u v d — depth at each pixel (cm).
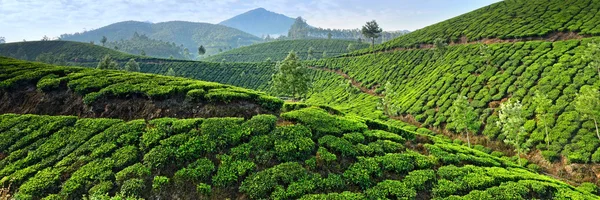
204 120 2231
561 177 3781
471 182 1994
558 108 4619
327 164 2012
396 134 2572
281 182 1803
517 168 2545
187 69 13462
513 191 1927
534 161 4184
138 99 2573
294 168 1878
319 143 2170
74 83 2750
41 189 1720
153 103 2523
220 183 1756
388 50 11844
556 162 3972
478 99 5800
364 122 2698
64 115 2552
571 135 4119
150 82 2798
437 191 1912
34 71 3073
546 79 5306
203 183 1750
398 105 7225
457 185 1966
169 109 2470
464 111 4653
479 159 2420
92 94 2588
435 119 5916
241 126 2188
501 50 7138
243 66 13588
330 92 10119
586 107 3972
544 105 4228
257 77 12388
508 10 10406
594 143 3850
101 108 2534
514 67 6184
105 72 3153
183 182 1767
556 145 4103
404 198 1789
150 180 1777
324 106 2881
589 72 4978
